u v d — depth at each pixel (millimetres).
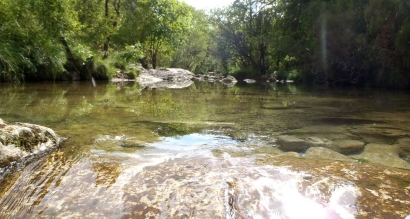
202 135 3369
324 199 1701
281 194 1764
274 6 24984
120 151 2633
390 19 11062
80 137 3094
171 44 25703
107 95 7688
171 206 1632
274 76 22953
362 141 3199
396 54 11148
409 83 11773
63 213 1570
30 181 1959
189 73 27062
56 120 3951
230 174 2062
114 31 19578
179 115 4730
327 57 14758
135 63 23281
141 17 23562
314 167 2221
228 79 21328
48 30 11336
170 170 2139
